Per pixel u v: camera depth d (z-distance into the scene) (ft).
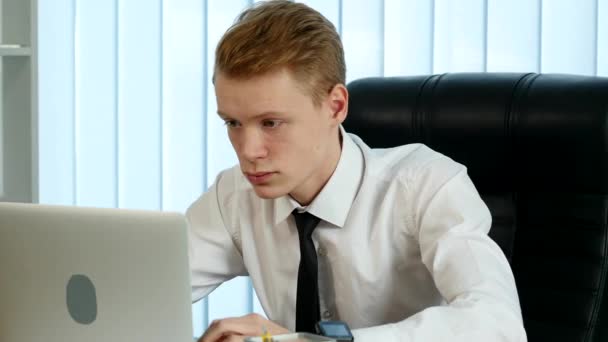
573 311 5.65
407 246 5.42
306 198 5.34
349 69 9.26
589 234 5.67
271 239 5.62
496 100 6.02
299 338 3.78
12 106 8.79
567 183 5.75
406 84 6.38
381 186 5.46
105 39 10.09
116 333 3.89
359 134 6.43
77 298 3.98
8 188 8.87
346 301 5.52
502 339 4.37
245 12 4.61
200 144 9.88
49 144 10.28
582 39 8.67
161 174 9.98
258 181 4.50
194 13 9.80
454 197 5.20
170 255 3.69
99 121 10.16
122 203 10.14
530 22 8.77
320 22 4.59
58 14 10.17
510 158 5.97
